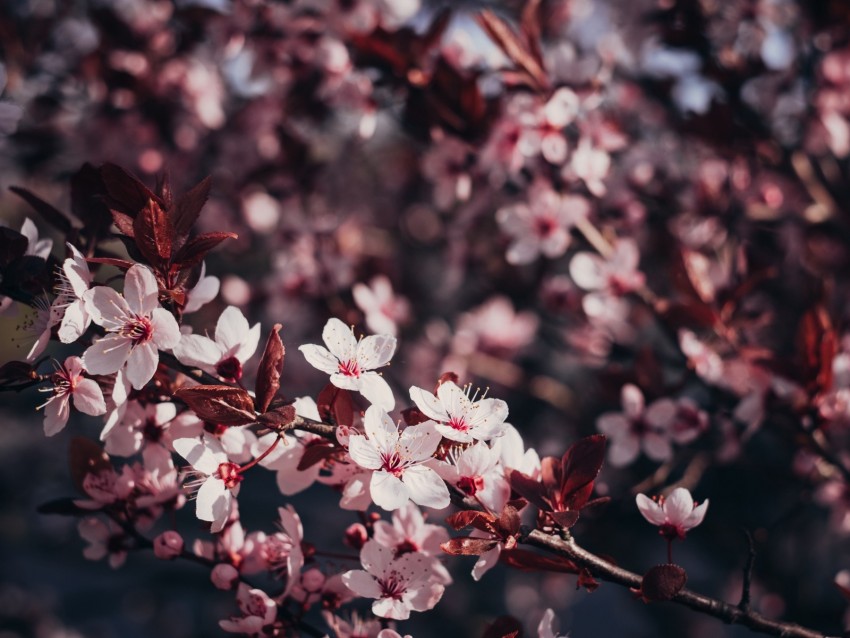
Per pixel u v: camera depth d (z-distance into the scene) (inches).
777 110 26.4
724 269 22.2
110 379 16.0
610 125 24.8
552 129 21.8
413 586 15.8
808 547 32.4
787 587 30.3
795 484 22.4
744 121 25.1
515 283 30.1
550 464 15.9
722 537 30.1
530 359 33.8
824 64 26.1
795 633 16.3
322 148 34.6
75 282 15.0
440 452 15.7
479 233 31.3
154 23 28.3
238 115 28.8
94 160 28.3
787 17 26.7
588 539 27.2
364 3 24.0
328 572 16.8
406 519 16.4
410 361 32.7
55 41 28.9
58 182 29.0
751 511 30.8
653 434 21.3
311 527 40.9
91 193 17.0
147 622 50.3
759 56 25.6
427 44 22.1
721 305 21.5
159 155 28.6
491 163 22.1
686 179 26.8
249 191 29.4
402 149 34.7
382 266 30.8
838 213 26.1
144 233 15.3
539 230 22.8
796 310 27.4
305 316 27.3
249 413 15.0
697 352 21.5
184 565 42.6
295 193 29.4
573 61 22.4
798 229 26.5
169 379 16.4
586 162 22.6
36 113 28.3
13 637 46.7
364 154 35.8
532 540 15.5
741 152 24.7
